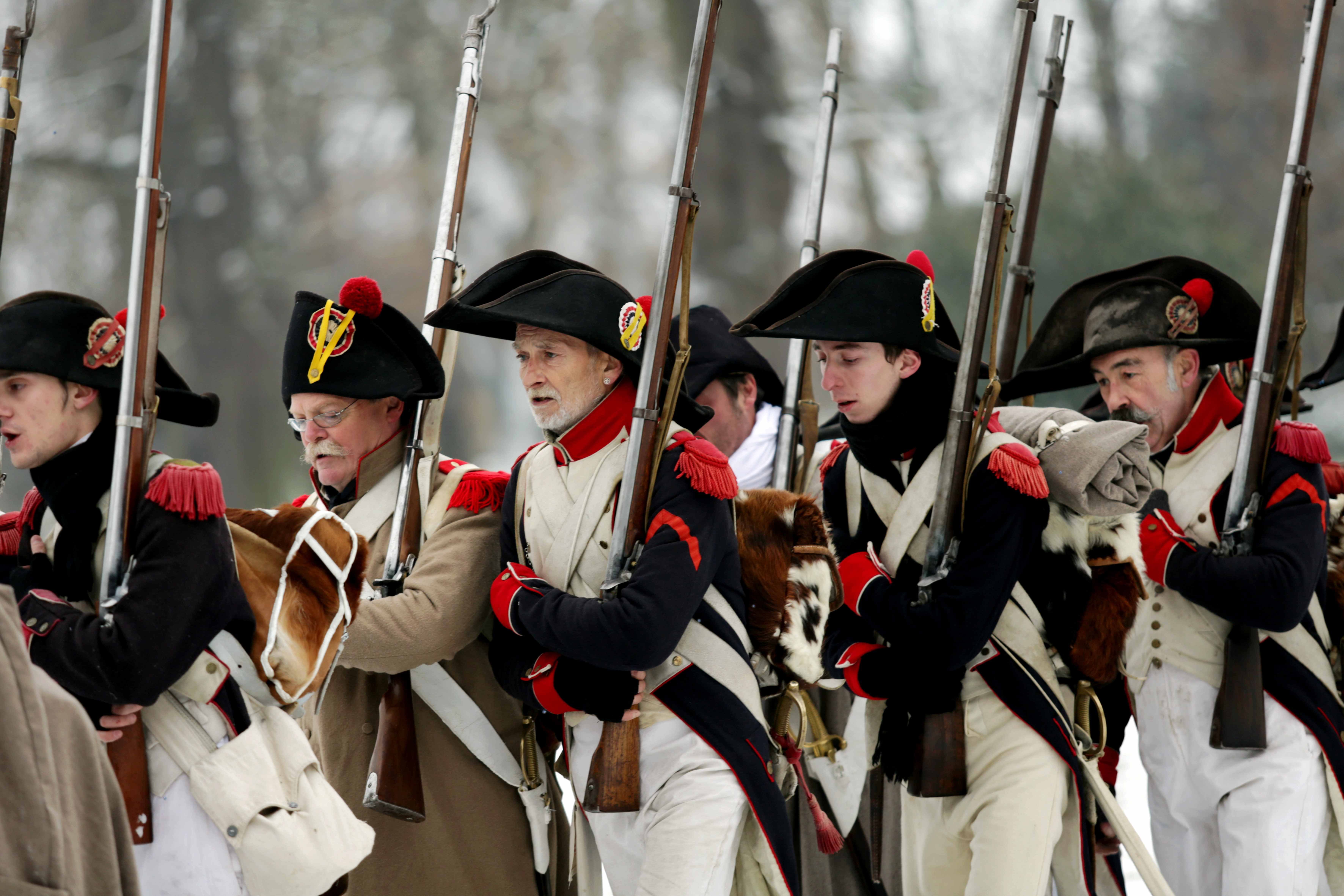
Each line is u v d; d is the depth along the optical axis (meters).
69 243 85.31
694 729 11.99
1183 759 14.76
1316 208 80.19
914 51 89.25
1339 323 17.91
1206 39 84.75
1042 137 17.12
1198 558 14.23
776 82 87.75
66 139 86.69
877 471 13.70
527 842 13.40
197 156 87.12
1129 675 14.93
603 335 12.07
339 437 13.12
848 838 15.58
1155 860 14.60
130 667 9.80
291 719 11.10
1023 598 13.52
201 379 84.56
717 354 16.97
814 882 15.58
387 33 91.25
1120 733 15.20
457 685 13.20
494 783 13.28
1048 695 13.38
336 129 92.50
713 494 11.80
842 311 12.95
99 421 10.59
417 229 92.25
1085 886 13.38
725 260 84.25
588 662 11.52
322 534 11.17
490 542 13.07
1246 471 14.34
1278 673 14.59
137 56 88.56
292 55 89.88
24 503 11.19
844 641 13.76
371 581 13.10
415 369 13.11
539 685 12.01
